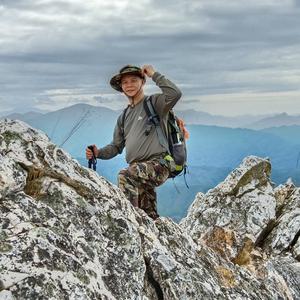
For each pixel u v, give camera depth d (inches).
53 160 163.9
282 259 309.7
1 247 135.5
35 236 140.1
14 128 163.6
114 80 198.5
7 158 155.6
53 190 157.5
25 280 130.3
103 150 203.6
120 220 161.5
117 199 173.2
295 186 386.0
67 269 138.8
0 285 128.3
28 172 157.8
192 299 163.3
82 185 164.4
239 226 341.4
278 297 205.6
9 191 149.6
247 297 184.9
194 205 376.8
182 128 201.3
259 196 352.8
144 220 179.6
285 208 363.6
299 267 274.7
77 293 135.0
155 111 196.2
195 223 352.8
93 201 162.6
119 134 205.8
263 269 228.5
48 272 134.1
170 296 161.5
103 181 175.6
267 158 372.8
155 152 196.5
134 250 157.9
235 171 369.1
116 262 153.9
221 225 343.3
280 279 223.3
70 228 151.2
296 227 335.0
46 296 129.7
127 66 195.6
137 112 199.0
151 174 193.8
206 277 176.2
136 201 192.4
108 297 143.4
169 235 185.2
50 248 139.4
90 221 157.3
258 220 341.7
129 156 201.3
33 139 164.2
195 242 195.8
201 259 187.6
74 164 169.8
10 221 142.8
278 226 343.3
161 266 164.9
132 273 154.3
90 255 149.4
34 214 148.2
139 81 198.1
